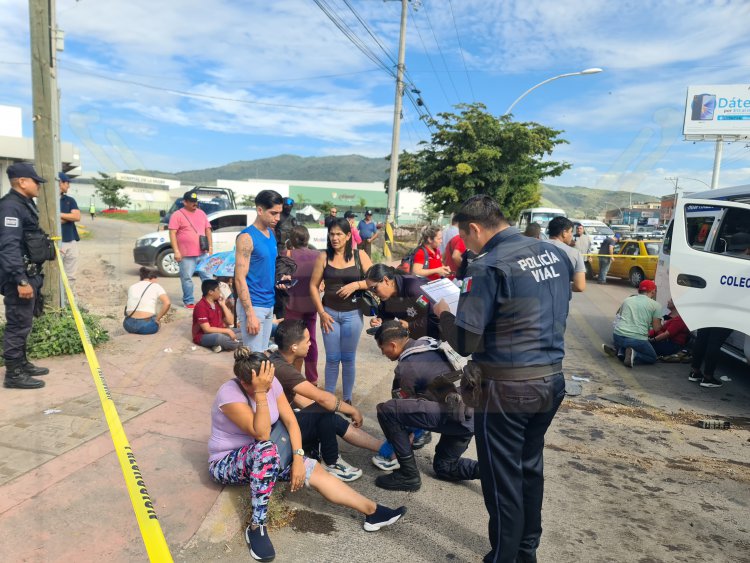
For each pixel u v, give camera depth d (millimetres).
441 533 2525
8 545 2039
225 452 2551
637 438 3762
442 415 2707
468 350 1852
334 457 2955
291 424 2588
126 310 4191
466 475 2959
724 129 18969
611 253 6844
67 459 2648
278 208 3156
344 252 3412
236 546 2287
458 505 2797
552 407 1974
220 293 4195
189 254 4633
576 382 4965
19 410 3184
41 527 2150
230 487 2551
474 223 2008
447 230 4871
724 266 4398
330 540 2428
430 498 2855
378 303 3211
